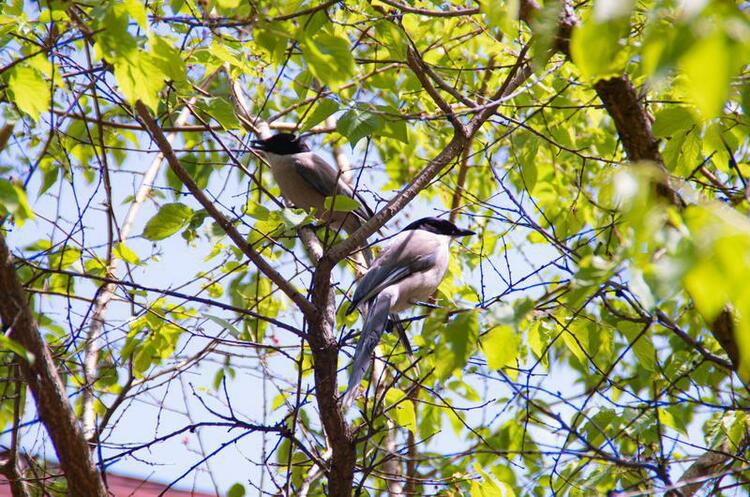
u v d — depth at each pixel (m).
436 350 6.05
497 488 8.76
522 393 7.38
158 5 9.14
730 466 8.29
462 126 8.95
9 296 6.89
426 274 11.29
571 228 11.50
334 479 8.05
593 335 8.56
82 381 9.64
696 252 3.35
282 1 7.44
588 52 4.01
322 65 6.12
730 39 3.13
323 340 8.14
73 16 6.65
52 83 7.10
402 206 8.69
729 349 6.86
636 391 11.40
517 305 5.48
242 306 11.02
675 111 7.34
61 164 10.00
